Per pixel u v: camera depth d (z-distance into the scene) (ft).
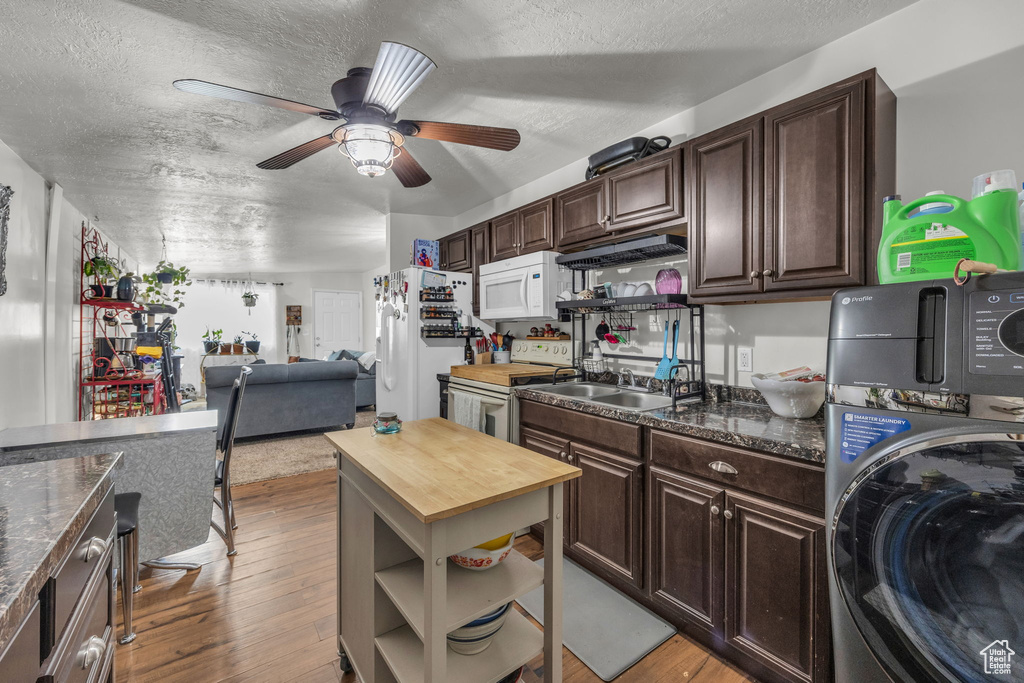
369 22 5.38
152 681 4.85
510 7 5.21
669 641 5.53
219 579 6.86
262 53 5.93
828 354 3.60
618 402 8.31
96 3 4.95
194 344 26.84
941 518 2.91
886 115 5.19
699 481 5.36
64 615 2.62
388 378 12.67
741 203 5.88
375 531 4.27
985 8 4.86
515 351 11.98
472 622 4.00
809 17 5.51
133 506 5.57
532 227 9.78
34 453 5.77
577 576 6.94
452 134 5.89
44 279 10.18
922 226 3.51
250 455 13.51
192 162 9.48
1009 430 2.62
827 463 3.55
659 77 6.76
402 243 14.29
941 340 2.98
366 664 4.40
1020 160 4.68
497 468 4.19
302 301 29.12
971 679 2.80
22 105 7.06
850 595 3.38
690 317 7.36
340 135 5.63
